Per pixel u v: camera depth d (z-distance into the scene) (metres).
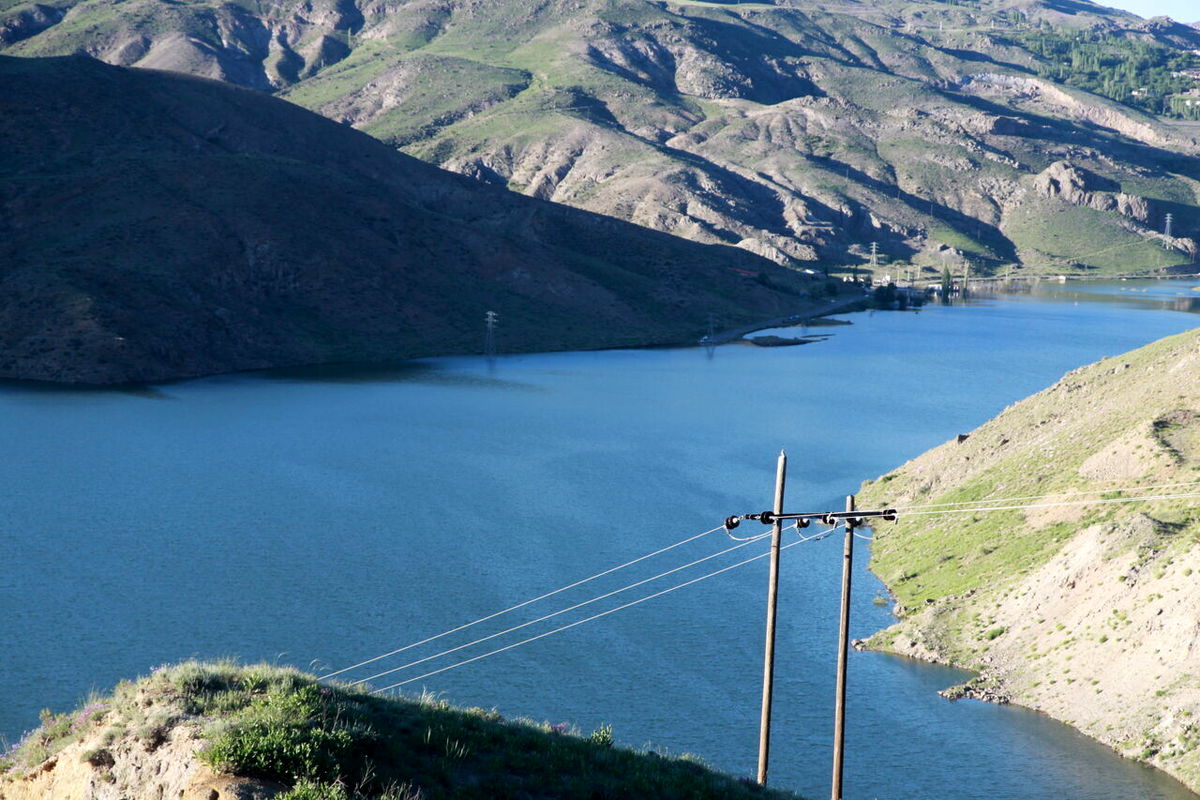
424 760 25.97
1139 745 53.47
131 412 155.88
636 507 105.75
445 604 77.31
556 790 26.44
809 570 85.31
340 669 65.00
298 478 117.50
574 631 72.06
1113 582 63.19
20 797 26.77
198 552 89.44
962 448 103.62
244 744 24.12
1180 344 97.06
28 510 102.25
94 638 69.62
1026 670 62.28
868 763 53.41
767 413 160.50
